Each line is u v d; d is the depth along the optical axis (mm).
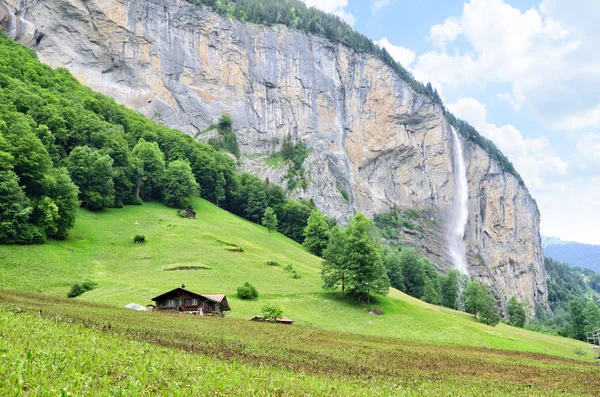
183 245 97938
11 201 79000
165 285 73812
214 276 83000
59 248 82188
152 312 54281
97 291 67375
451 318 87938
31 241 78812
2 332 20672
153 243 96812
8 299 43125
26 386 11922
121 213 112562
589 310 138875
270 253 109188
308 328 59031
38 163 86812
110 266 81938
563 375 40500
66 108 127312
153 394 13781
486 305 104688
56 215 83625
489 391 26484
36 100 120375
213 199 156875
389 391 21500
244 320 59094
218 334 39844
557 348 86562
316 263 113000
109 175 113125
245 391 16203
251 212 156000
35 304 41938
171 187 131625
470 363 42438
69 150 121625
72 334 23797
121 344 23281
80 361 15992
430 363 39125
